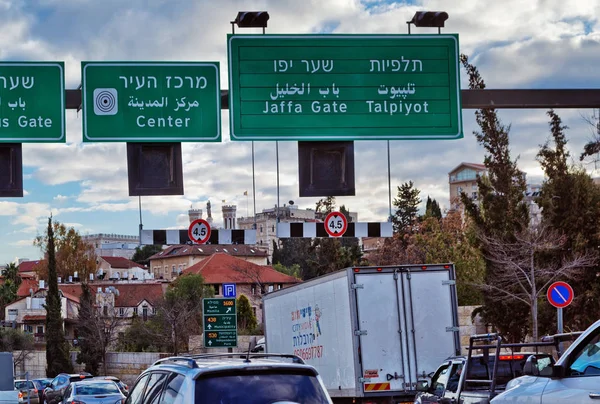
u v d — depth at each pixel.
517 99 19.06
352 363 21.17
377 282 21.45
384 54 18.98
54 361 74.25
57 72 18.61
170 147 18.80
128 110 18.61
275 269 120.00
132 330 67.19
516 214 35.72
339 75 18.88
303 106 18.77
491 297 36.50
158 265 162.25
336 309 22.08
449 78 19.05
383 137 18.88
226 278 110.38
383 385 20.97
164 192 18.64
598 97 19.16
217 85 18.86
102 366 64.94
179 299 65.94
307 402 9.66
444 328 21.44
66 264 135.25
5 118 18.41
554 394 9.62
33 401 47.88
